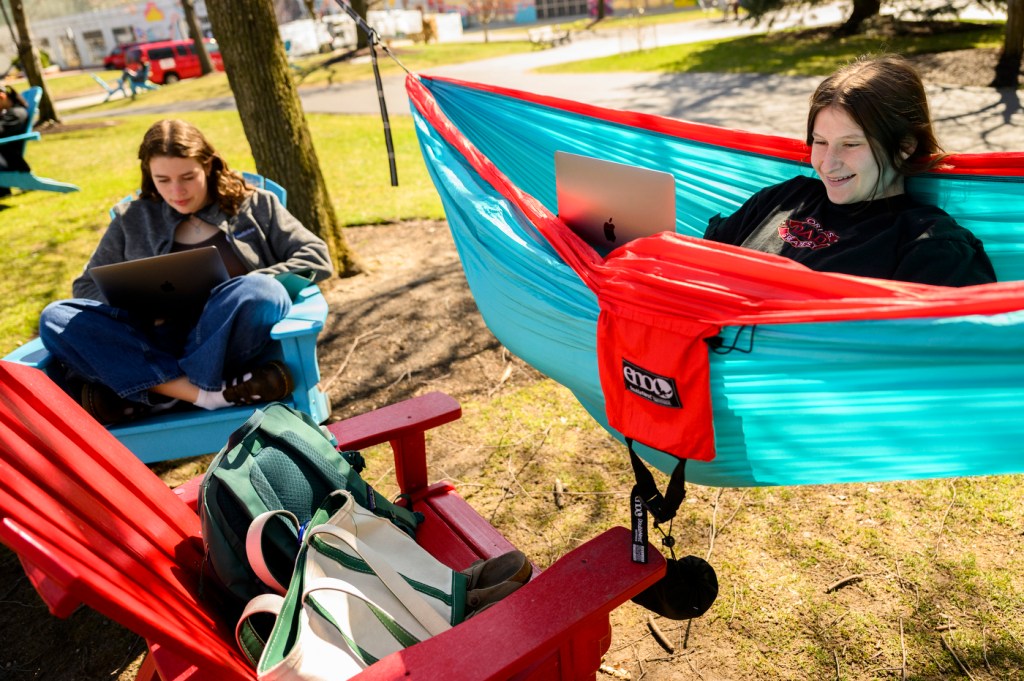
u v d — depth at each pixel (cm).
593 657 174
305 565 161
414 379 397
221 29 446
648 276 173
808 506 286
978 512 273
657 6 3612
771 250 219
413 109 298
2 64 4506
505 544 213
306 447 191
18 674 249
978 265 189
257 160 484
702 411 168
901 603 241
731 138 269
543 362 225
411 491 238
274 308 282
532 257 213
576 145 310
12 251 666
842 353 156
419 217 643
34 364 266
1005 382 150
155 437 279
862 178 200
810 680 222
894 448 167
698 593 186
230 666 145
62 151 1241
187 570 177
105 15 4438
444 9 3844
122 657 252
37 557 118
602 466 323
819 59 1342
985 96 923
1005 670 217
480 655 150
